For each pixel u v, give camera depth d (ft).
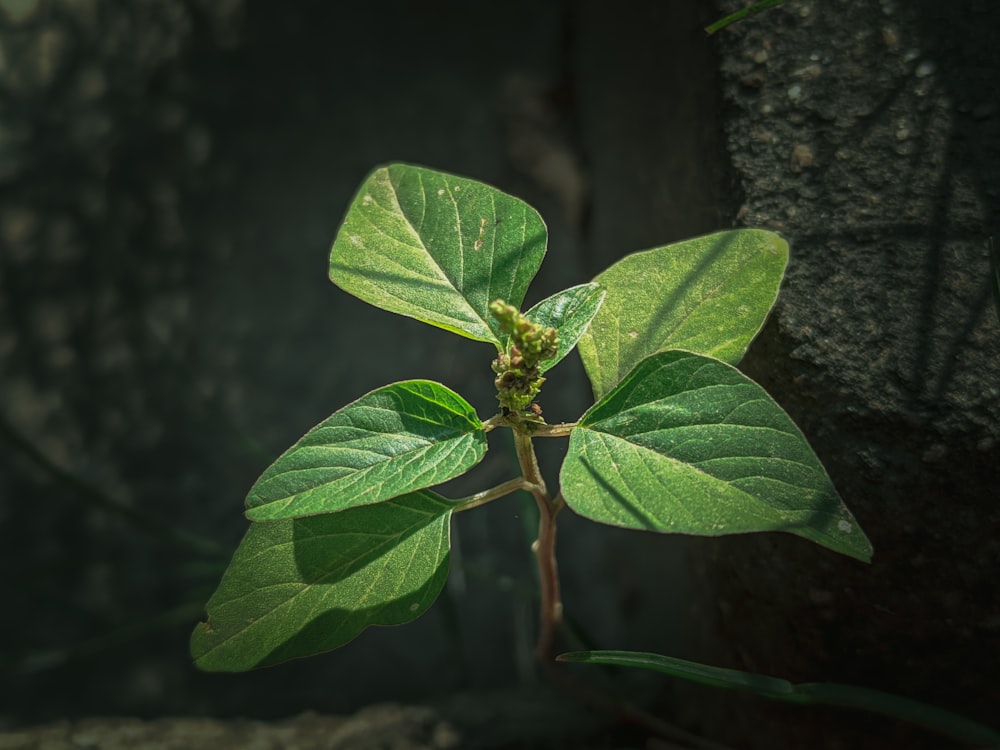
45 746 0.73
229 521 1.22
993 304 0.58
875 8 0.65
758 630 0.65
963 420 0.57
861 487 0.58
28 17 1.28
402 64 1.36
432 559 0.57
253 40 1.32
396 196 0.61
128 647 1.17
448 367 1.28
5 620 1.17
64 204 1.25
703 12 0.70
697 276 0.58
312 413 1.26
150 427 1.24
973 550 0.57
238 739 0.76
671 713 0.82
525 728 0.80
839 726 0.64
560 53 1.32
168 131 1.29
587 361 0.58
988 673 0.59
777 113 0.65
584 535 1.23
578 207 1.24
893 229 0.61
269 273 1.29
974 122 0.62
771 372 0.61
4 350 1.22
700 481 0.51
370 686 1.18
